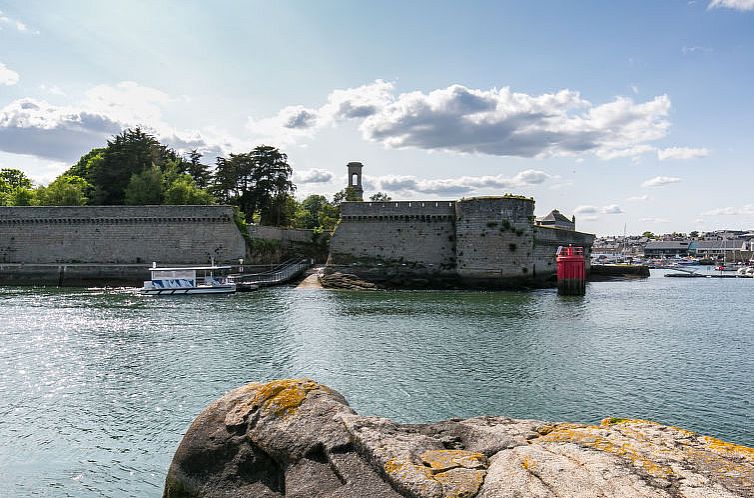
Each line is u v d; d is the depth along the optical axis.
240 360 23.14
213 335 29.03
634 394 18.55
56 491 11.82
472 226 59.38
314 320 34.53
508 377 20.61
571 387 19.34
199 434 7.97
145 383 19.69
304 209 117.44
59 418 16.17
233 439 7.70
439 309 40.31
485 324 33.06
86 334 29.17
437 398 17.95
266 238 72.38
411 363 22.72
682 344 27.19
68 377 20.55
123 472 12.73
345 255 64.62
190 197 75.94
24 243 66.94
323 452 7.02
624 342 27.58
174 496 7.87
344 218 64.75
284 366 22.11
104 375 20.78
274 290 55.53
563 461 6.11
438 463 6.46
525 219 58.97
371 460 6.62
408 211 63.44
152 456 13.56
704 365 22.67
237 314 37.28
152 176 75.75
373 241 64.38
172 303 43.81
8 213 66.81
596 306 43.25
